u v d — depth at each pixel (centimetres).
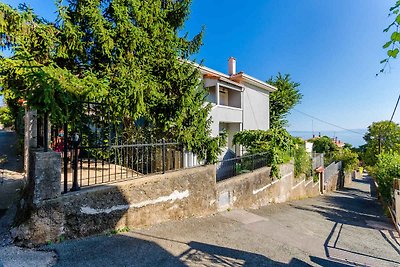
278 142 1223
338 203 1371
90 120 568
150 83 678
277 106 2531
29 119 483
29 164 399
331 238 614
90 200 400
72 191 393
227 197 736
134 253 368
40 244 344
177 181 560
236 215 695
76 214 382
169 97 757
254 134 1248
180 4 806
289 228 646
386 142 2656
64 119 397
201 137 744
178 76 755
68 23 570
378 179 1239
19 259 302
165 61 743
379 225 845
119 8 633
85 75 590
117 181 466
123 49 655
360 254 511
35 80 368
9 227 376
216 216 652
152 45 718
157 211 509
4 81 488
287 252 465
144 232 456
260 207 923
